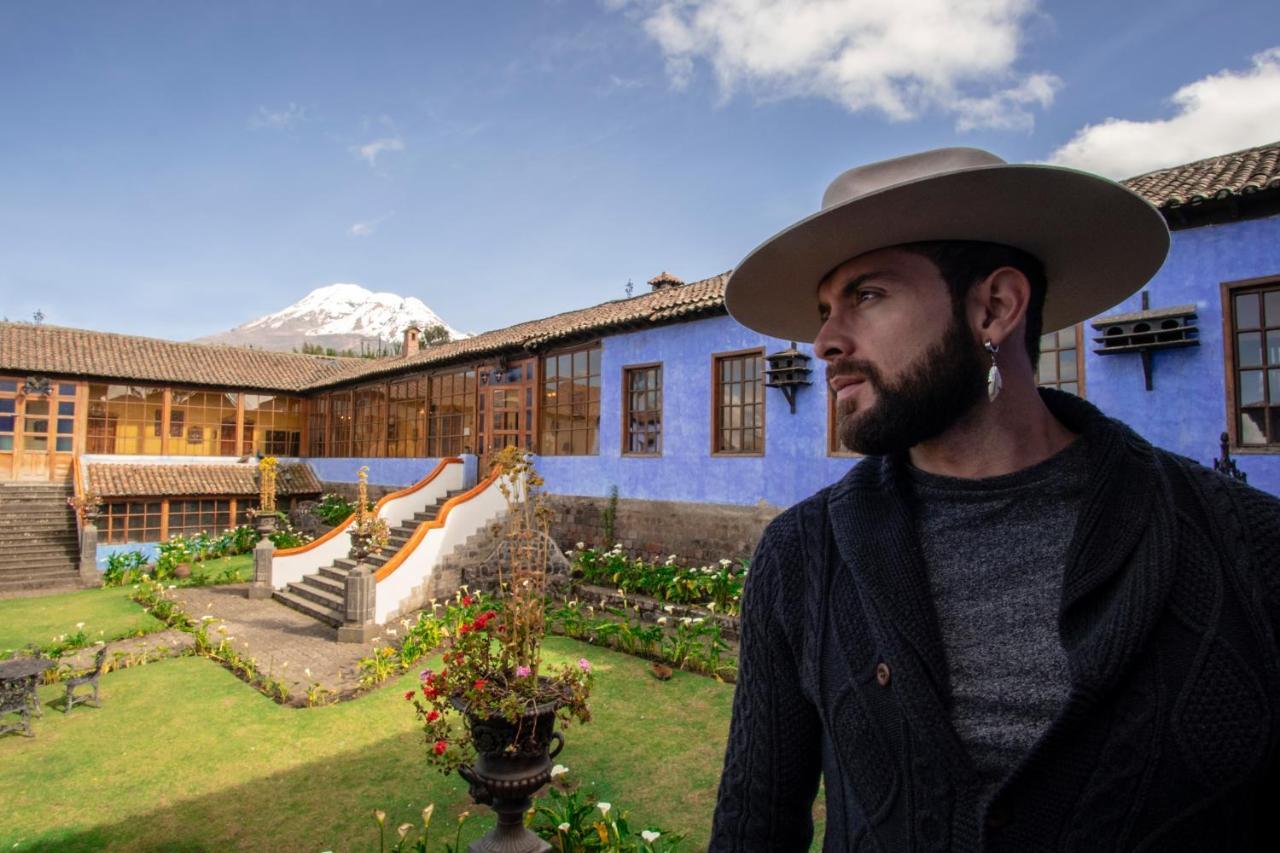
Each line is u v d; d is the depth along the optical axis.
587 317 14.12
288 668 8.32
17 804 4.94
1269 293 6.52
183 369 20.38
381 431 18.66
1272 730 0.77
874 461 1.22
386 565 10.67
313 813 4.75
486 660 4.14
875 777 0.99
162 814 4.78
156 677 7.89
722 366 10.85
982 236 1.07
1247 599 0.82
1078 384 7.39
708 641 8.38
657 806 4.63
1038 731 0.90
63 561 15.55
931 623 0.99
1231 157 7.79
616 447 12.16
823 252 1.15
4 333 18.59
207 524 18.73
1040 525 1.01
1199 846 0.79
